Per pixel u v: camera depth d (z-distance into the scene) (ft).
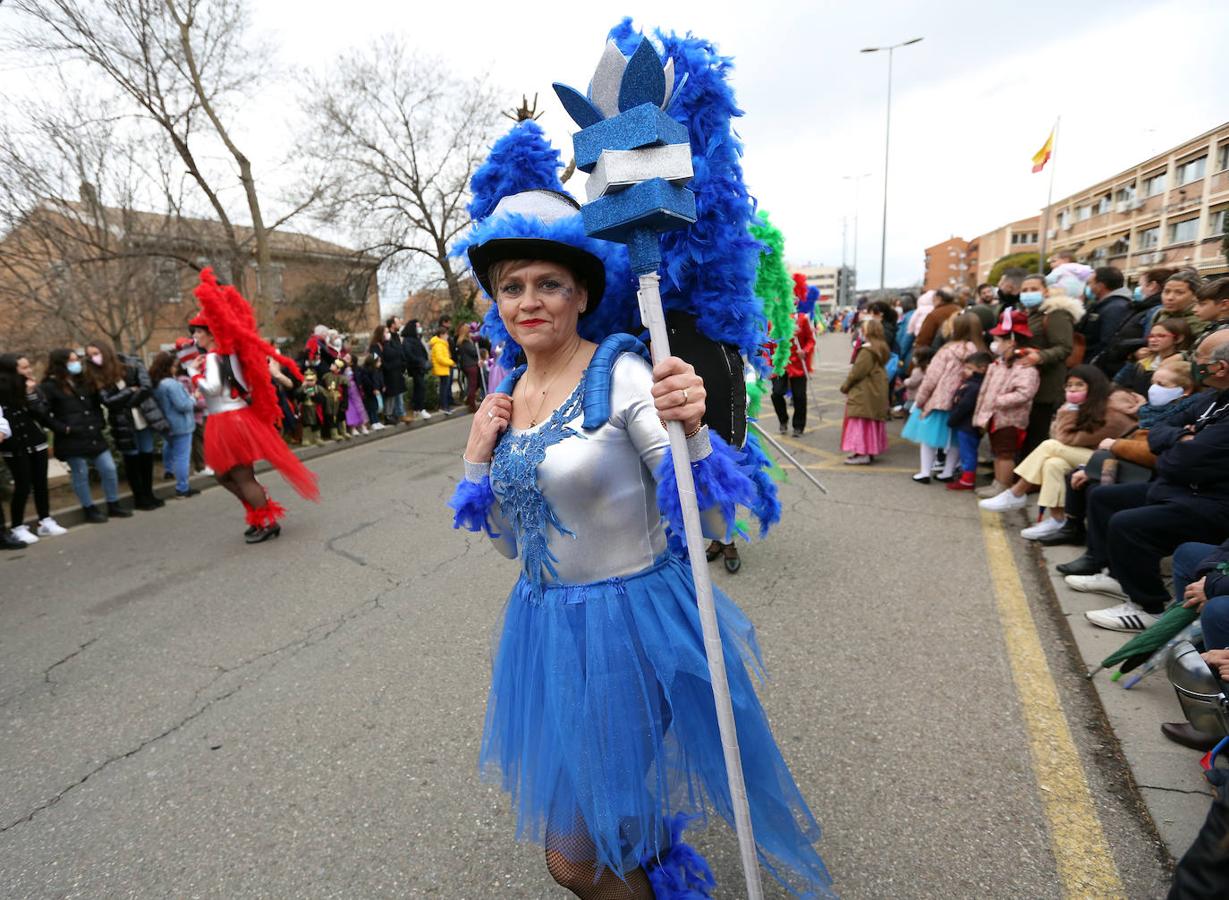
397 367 36.42
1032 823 6.64
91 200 37.52
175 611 13.62
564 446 4.40
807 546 14.80
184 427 23.77
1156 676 8.87
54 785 8.37
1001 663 9.62
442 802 7.55
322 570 15.33
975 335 18.58
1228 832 4.75
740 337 5.48
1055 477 14.21
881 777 7.39
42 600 14.84
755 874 4.44
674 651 4.54
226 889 6.56
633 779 4.41
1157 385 12.26
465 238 4.87
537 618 4.80
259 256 52.70
